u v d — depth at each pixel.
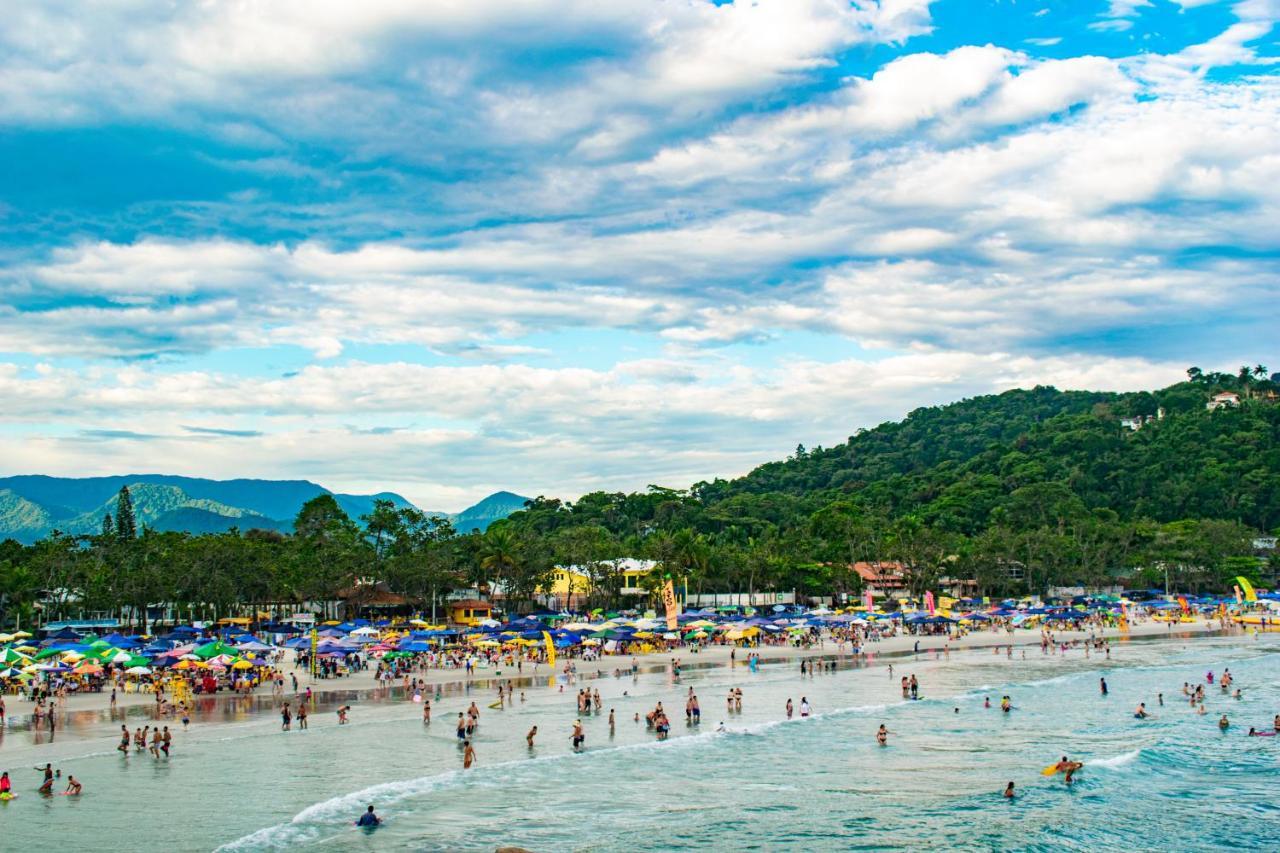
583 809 53.41
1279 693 97.69
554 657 119.19
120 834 47.16
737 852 46.56
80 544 158.88
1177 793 57.44
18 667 93.44
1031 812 53.44
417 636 118.06
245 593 162.00
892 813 53.06
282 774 60.06
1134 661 128.00
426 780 59.12
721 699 93.12
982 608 199.62
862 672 116.19
